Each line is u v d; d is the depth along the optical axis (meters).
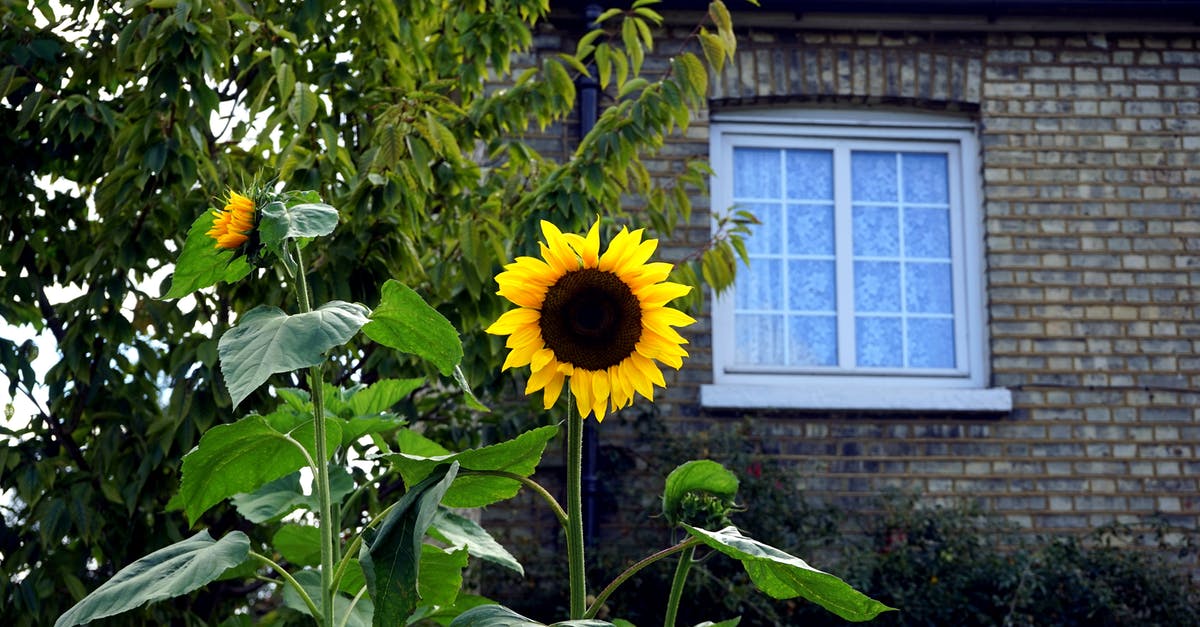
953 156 6.38
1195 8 6.13
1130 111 6.30
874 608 1.55
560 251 1.63
